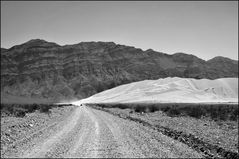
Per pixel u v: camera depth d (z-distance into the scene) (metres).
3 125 22.86
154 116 40.78
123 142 15.81
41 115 37.25
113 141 16.08
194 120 33.53
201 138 18.89
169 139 17.56
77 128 22.55
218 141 18.52
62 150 13.12
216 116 37.56
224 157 14.52
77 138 16.97
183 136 19.48
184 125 27.55
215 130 24.14
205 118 36.31
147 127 24.70
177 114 42.69
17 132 19.39
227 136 21.00
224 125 28.44
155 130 22.58
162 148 14.40
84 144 14.89
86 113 46.75
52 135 18.14
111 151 13.18
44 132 19.67
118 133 19.70
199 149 15.41
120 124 26.69
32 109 49.50
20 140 15.91
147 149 13.95
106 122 28.70
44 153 12.34
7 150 12.99
